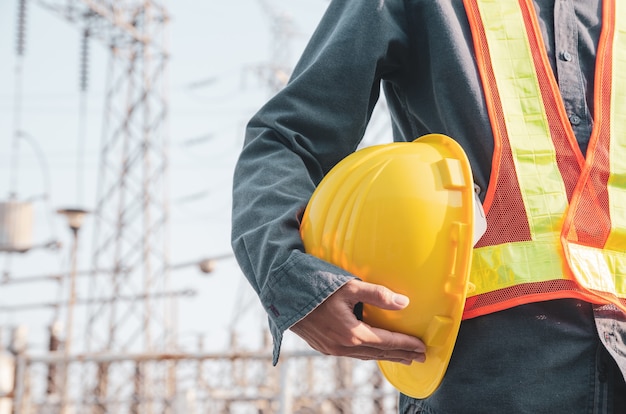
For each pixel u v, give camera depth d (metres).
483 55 2.02
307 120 2.06
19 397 10.70
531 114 1.97
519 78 2.00
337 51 2.08
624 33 2.08
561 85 2.00
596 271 1.85
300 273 1.79
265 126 2.09
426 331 1.85
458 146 1.90
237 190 2.04
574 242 1.87
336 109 2.08
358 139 2.15
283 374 9.50
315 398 10.10
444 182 1.87
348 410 10.02
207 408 10.15
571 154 1.94
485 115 1.96
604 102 1.99
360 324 1.78
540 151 1.93
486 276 1.86
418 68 2.12
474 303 1.86
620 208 1.91
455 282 1.82
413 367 1.97
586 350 1.80
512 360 1.81
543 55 2.02
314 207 1.94
